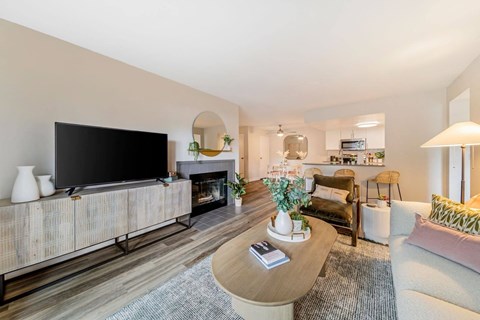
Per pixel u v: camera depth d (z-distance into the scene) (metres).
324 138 7.34
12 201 1.59
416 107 3.57
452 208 1.49
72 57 2.13
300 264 1.35
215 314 1.39
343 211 2.53
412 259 1.33
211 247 2.39
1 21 1.72
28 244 1.58
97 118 2.33
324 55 2.25
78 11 1.60
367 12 1.55
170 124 3.13
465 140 1.58
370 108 4.05
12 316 1.38
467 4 1.45
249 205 4.33
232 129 4.36
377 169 3.92
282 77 2.91
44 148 1.95
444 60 2.35
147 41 2.04
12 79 1.78
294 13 1.58
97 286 1.69
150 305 1.48
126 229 2.21
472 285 1.06
